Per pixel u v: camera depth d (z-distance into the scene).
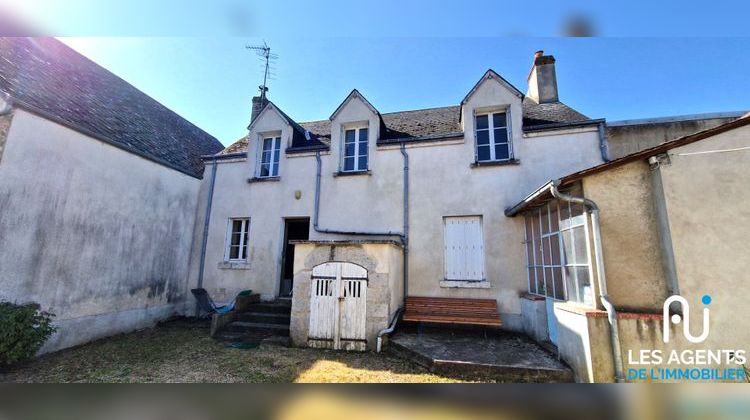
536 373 4.93
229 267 9.58
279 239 9.45
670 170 4.77
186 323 8.86
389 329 6.54
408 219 8.51
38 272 6.07
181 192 9.73
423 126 10.09
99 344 6.86
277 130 10.14
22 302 5.79
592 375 4.38
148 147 9.08
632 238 4.84
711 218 4.55
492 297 7.69
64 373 5.26
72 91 8.12
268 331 7.57
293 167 9.77
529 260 7.50
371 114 9.31
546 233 6.55
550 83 9.80
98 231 7.26
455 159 8.52
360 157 9.50
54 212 6.39
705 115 7.55
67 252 6.60
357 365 5.75
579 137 7.83
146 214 8.52
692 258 4.50
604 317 4.53
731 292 4.35
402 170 8.84
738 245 4.43
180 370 5.45
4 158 5.64
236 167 10.28
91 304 7.06
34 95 6.66
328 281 6.94
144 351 6.46
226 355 6.23
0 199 5.57
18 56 7.30
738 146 4.64
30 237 5.97
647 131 7.69
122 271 7.80
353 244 6.97
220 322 7.71
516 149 8.11
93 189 7.18
